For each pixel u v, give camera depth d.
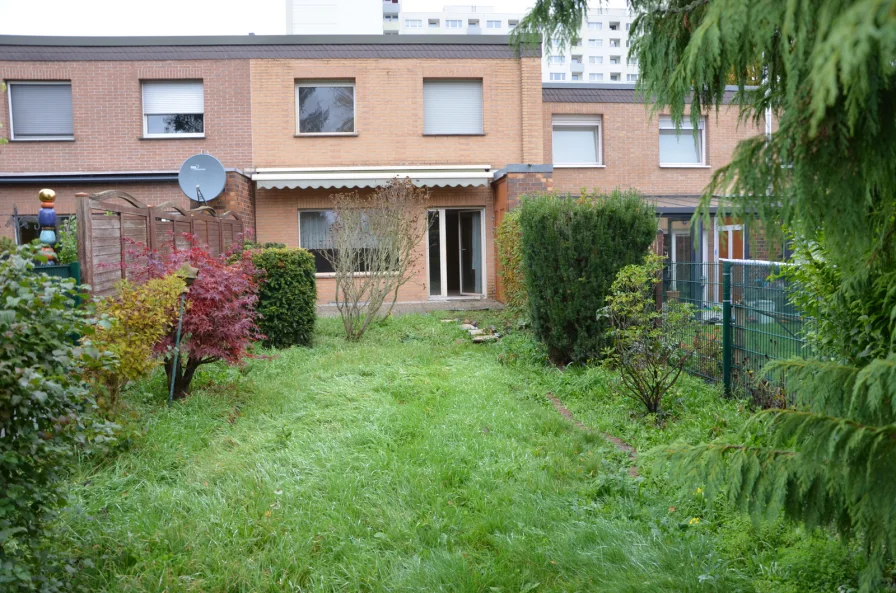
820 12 1.93
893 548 2.30
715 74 2.87
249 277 8.14
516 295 12.52
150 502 4.34
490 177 17.02
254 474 4.82
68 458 3.49
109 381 5.44
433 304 16.47
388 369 8.72
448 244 18.12
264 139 17.03
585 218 9.38
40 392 2.68
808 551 3.48
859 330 3.95
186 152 16.84
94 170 16.62
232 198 15.00
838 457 2.41
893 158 2.21
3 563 2.76
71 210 16.22
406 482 4.78
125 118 16.66
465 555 3.86
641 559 3.65
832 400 2.61
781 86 2.86
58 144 16.53
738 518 4.06
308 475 4.92
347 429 6.00
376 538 4.00
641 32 3.45
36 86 16.66
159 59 16.67
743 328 7.21
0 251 3.07
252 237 15.61
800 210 2.30
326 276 17.22
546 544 3.89
